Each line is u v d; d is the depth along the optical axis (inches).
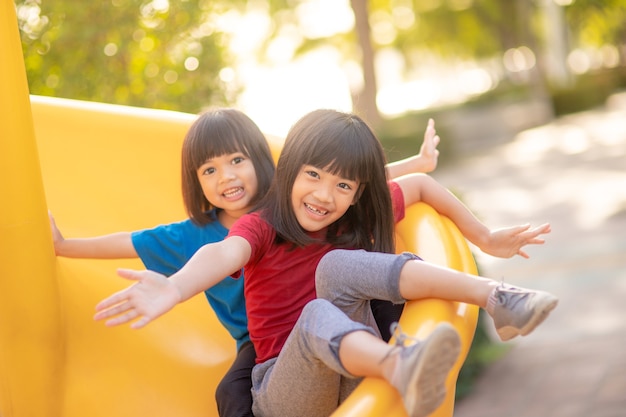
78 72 165.9
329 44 898.1
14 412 79.0
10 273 77.4
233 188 83.6
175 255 86.4
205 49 177.2
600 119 771.4
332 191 70.8
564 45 944.3
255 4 775.1
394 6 1024.9
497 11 1031.0
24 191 77.1
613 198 355.9
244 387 76.0
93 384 84.6
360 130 72.0
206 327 92.8
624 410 146.2
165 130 102.6
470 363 174.9
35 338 79.5
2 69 74.7
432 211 87.0
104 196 101.0
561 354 181.0
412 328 62.0
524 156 573.9
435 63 1352.1
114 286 93.0
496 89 1037.2
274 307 73.5
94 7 166.6
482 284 62.8
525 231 86.9
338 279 65.6
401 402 57.7
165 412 84.1
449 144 598.2
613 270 239.8
